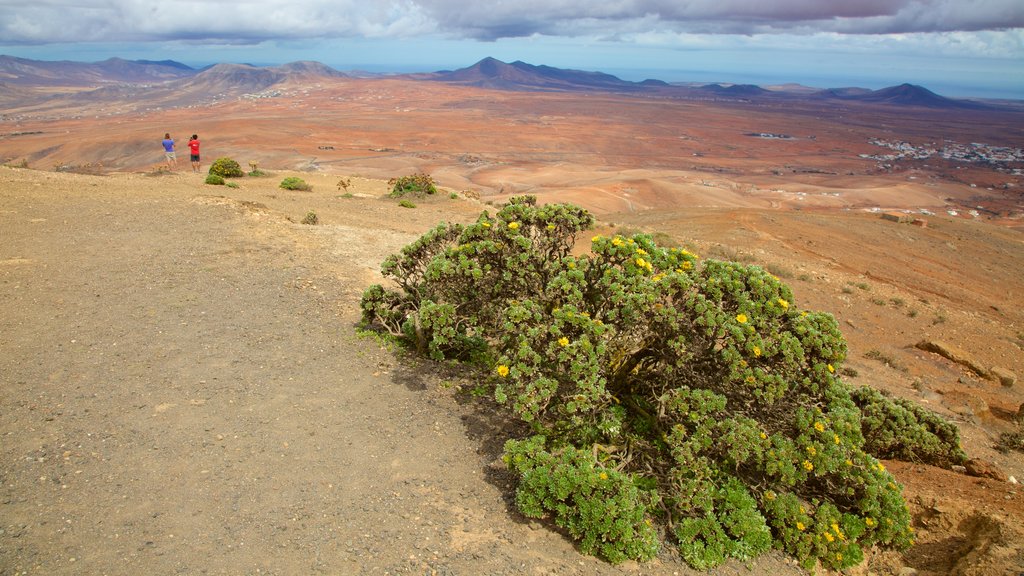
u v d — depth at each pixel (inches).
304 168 4840.1
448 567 182.5
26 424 229.5
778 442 228.4
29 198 597.9
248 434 240.8
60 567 165.3
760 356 238.4
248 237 535.2
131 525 185.0
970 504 247.3
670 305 245.4
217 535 185.2
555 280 259.1
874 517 225.0
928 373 541.6
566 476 203.6
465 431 263.4
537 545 199.3
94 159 5797.2
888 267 1192.8
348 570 176.7
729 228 1318.9
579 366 228.4
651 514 220.8
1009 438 383.2
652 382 272.4
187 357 298.2
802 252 1192.8
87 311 339.3
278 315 363.6
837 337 247.6
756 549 209.6
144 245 476.4
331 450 237.6
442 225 340.5
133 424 237.8
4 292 352.5
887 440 317.4
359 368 308.7
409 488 220.4
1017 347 692.7
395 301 350.0
